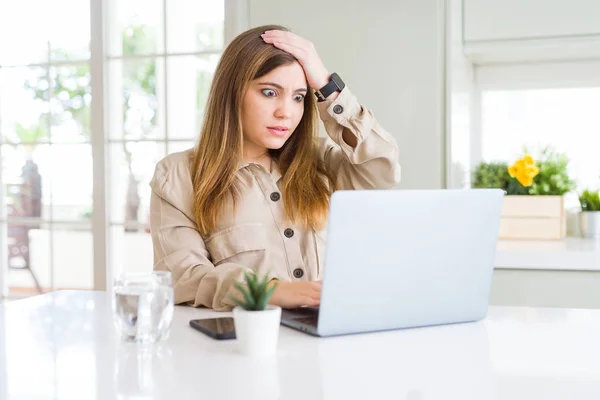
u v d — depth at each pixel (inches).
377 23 98.9
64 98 123.8
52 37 123.7
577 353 38.9
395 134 98.7
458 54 102.5
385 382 32.9
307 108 65.8
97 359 37.7
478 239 46.8
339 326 43.1
